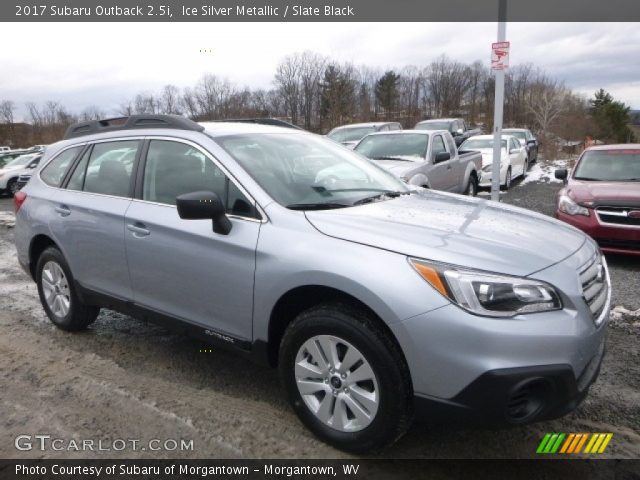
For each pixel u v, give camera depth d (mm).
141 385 3627
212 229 3182
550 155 26750
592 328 2586
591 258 2934
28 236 4656
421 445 2902
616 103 70750
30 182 4836
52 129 75312
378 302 2527
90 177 4223
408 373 2574
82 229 4078
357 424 2742
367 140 10062
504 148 14898
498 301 2410
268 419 3166
